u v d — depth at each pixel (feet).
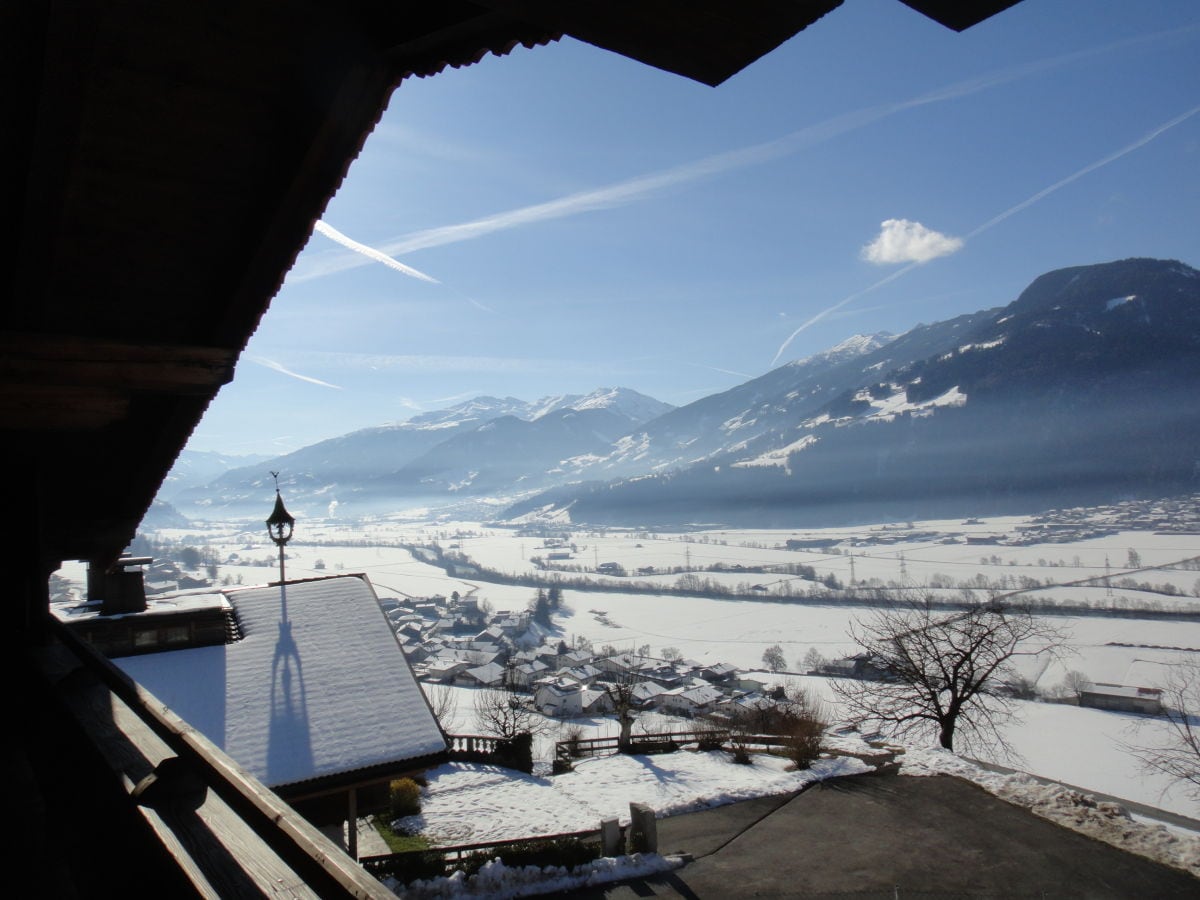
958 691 74.28
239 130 12.97
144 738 9.33
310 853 5.60
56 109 9.85
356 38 10.72
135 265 15.49
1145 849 41.83
